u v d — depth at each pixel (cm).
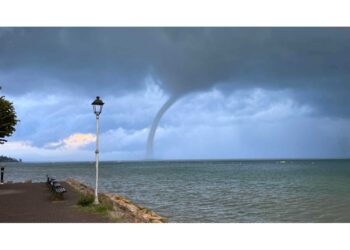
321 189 4384
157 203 2869
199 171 11600
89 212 1719
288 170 11800
